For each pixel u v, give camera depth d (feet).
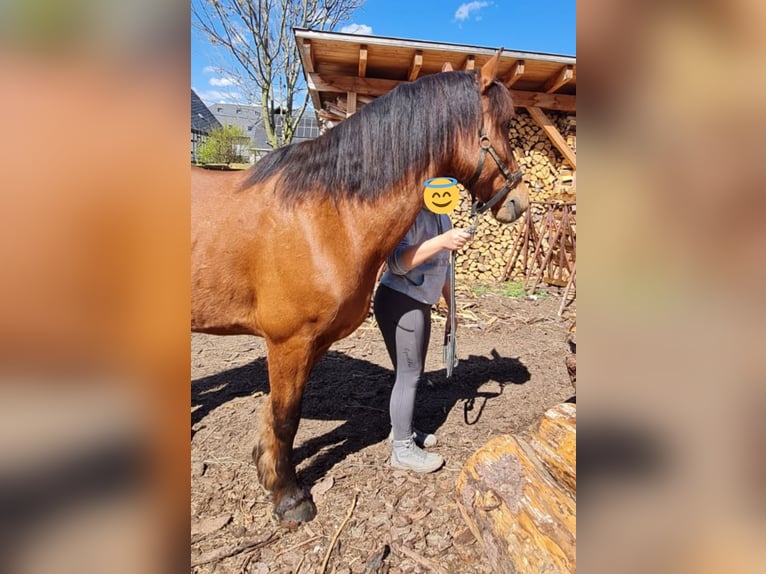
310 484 6.34
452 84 5.54
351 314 5.50
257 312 5.36
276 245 5.08
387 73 19.07
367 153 5.23
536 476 4.83
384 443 7.54
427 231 6.33
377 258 5.52
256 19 35.81
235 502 6.02
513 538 4.52
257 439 6.21
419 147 5.36
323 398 9.32
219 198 5.32
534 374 10.82
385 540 5.32
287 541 5.33
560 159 21.59
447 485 6.36
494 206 6.20
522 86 19.81
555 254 21.15
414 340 6.36
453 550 5.19
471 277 21.81
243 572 4.87
